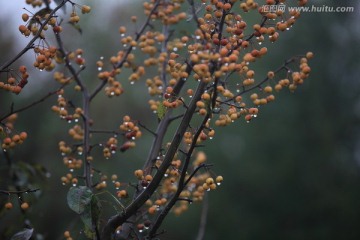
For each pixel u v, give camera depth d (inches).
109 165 788.6
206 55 133.0
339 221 950.4
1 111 533.6
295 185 995.3
